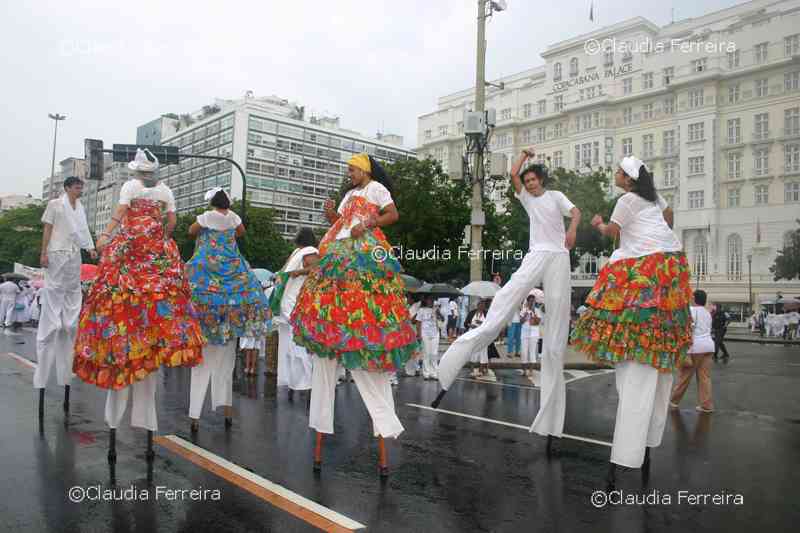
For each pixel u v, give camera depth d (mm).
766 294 51031
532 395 9172
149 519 3590
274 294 6547
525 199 5570
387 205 4586
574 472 4789
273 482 4324
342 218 4730
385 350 4398
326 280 4566
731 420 7555
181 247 39906
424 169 28812
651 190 4719
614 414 7668
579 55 62469
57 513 3637
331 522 3590
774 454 5566
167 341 4672
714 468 5027
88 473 4406
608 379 12242
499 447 5535
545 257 5336
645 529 3635
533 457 5211
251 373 10383
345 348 4344
